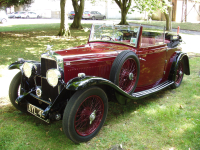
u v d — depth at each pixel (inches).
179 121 128.6
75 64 113.7
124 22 784.9
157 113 138.3
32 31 610.2
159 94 177.8
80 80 97.3
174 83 184.1
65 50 126.8
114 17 1456.7
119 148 100.6
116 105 151.9
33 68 120.2
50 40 443.2
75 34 556.7
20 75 129.7
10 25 834.8
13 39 448.5
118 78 120.2
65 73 110.3
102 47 139.7
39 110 109.7
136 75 135.9
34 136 109.8
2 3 505.7
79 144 104.2
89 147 102.3
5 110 138.6
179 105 153.9
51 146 101.7
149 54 150.3
